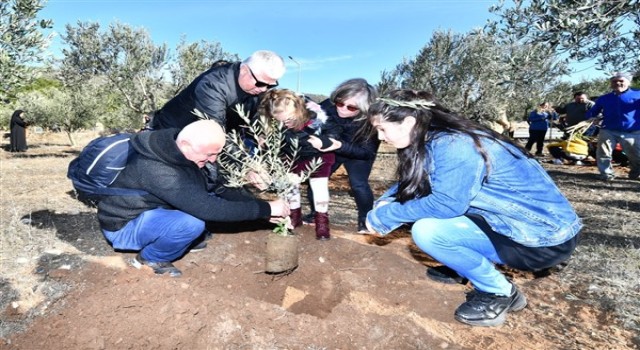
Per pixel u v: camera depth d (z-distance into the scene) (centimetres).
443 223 226
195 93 291
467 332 225
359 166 360
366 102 322
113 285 247
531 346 212
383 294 269
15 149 1367
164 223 253
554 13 288
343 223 436
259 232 368
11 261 290
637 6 251
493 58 351
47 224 386
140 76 1212
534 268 227
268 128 278
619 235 388
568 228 214
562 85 1066
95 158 249
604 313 245
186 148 235
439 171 207
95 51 1147
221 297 230
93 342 197
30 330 211
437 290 270
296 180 293
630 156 712
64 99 1614
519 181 210
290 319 223
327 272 297
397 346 210
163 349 199
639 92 672
